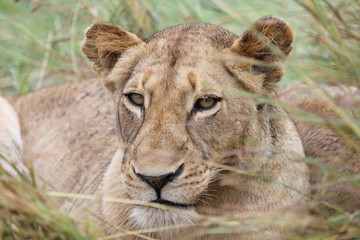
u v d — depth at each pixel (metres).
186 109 7.52
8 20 15.22
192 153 7.44
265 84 8.09
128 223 8.10
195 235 7.70
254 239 7.84
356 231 7.72
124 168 7.57
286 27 7.95
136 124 7.84
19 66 14.93
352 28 9.74
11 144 11.75
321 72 10.37
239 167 7.86
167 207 7.34
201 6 14.00
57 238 8.09
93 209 8.56
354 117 8.99
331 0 10.55
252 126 7.86
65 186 11.08
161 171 7.16
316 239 7.73
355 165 9.38
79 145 11.23
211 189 7.93
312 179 9.18
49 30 15.21
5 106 12.68
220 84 7.65
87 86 12.25
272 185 7.98
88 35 8.78
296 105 10.50
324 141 10.07
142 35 13.09
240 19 10.08
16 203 7.92
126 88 7.90
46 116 12.35
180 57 7.69
